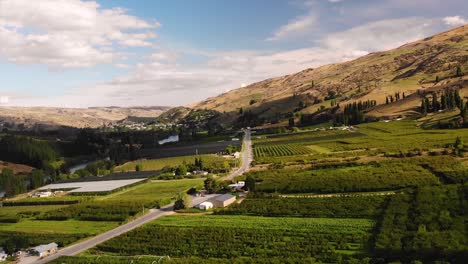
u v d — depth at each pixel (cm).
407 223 9506
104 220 13988
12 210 17212
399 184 13225
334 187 13912
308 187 14338
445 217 9375
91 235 12319
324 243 9294
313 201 12744
